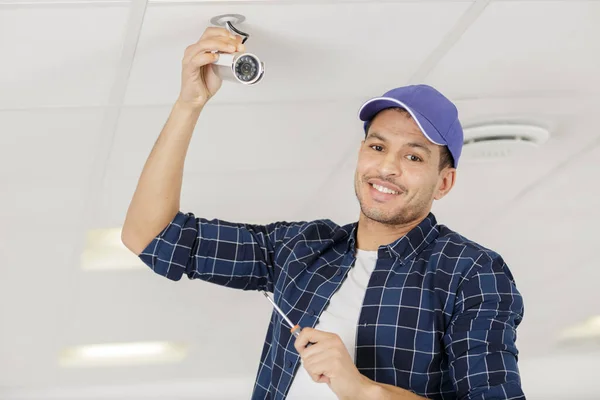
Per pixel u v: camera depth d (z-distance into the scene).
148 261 2.05
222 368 6.02
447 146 1.92
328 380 1.67
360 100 2.69
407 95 1.92
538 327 6.07
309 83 2.55
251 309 4.94
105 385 6.11
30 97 2.49
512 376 1.74
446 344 1.79
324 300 1.86
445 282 1.81
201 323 5.10
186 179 3.35
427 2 2.13
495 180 3.55
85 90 2.47
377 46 2.33
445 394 1.80
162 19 2.09
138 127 2.74
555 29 2.33
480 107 2.86
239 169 3.26
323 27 2.20
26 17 2.04
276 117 2.80
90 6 2.01
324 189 3.53
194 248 2.06
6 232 3.64
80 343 5.23
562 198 3.79
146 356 5.61
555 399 6.89
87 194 3.31
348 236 1.98
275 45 2.28
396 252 1.86
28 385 5.90
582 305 5.55
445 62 2.47
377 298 1.82
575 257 4.62
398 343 1.78
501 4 2.18
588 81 2.68
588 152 3.30
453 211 3.93
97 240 3.81
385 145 1.89
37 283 4.23
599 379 6.77
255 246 2.08
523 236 4.30
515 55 2.47
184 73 2.01
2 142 2.82
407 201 1.87
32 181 3.16
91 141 2.84
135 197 2.04
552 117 2.96
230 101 2.66
